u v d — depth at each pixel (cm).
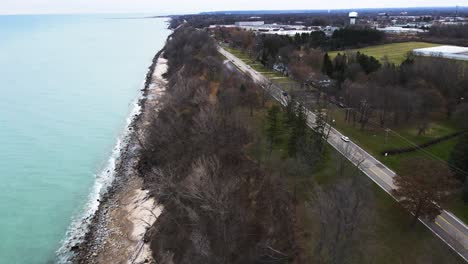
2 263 4119
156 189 5147
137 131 7762
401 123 6431
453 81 7188
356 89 6762
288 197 4325
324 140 5622
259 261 3669
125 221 4775
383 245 3562
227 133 5641
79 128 8050
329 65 8869
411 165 4009
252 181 4716
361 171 4847
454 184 3822
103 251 4278
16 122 8312
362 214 3672
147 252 4209
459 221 3888
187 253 3947
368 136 6000
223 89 7431
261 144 5550
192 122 6556
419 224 3856
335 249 3216
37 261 4153
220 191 4247
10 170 6141
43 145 7138
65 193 5491
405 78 7406
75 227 4709
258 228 4028
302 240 3725
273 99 7650
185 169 5347
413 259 3412
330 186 4422
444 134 5984
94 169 6222
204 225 4116
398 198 4056
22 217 4912
